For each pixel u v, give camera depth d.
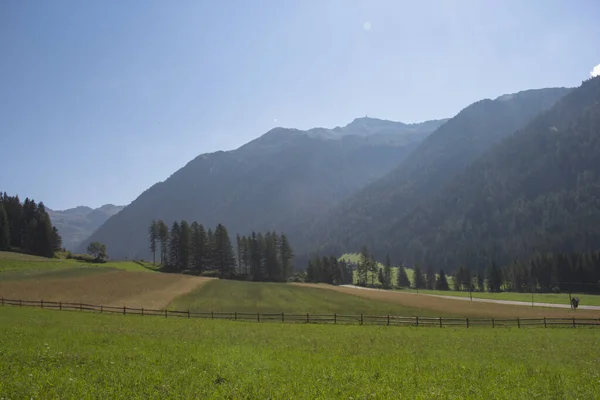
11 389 12.71
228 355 20.75
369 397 13.57
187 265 158.25
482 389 15.27
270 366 18.31
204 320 48.03
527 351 27.62
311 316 55.50
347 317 54.56
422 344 30.23
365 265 196.12
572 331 45.06
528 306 84.75
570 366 21.27
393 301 84.62
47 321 36.88
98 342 24.31
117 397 12.48
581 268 155.50
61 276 95.06
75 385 13.55
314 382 15.38
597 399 14.37
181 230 158.38
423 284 197.12
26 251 149.00
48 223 160.00
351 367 18.86
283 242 172.12
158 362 18.25
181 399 12.59
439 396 14.03
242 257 173.12
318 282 167.62
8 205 164.38
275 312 65.56
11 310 47.00
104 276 101.25
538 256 172.50
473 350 27.61
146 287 89.25
